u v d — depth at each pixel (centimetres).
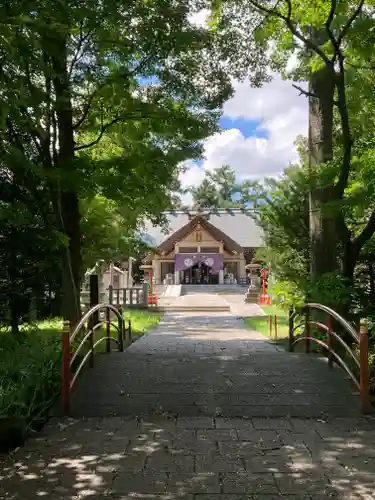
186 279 4994
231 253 4959
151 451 512
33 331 949
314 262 1195
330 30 919
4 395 601
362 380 648
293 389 714
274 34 1081
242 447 522
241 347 1152
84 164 830
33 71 777
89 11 651
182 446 525
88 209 1325
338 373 780
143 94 973
